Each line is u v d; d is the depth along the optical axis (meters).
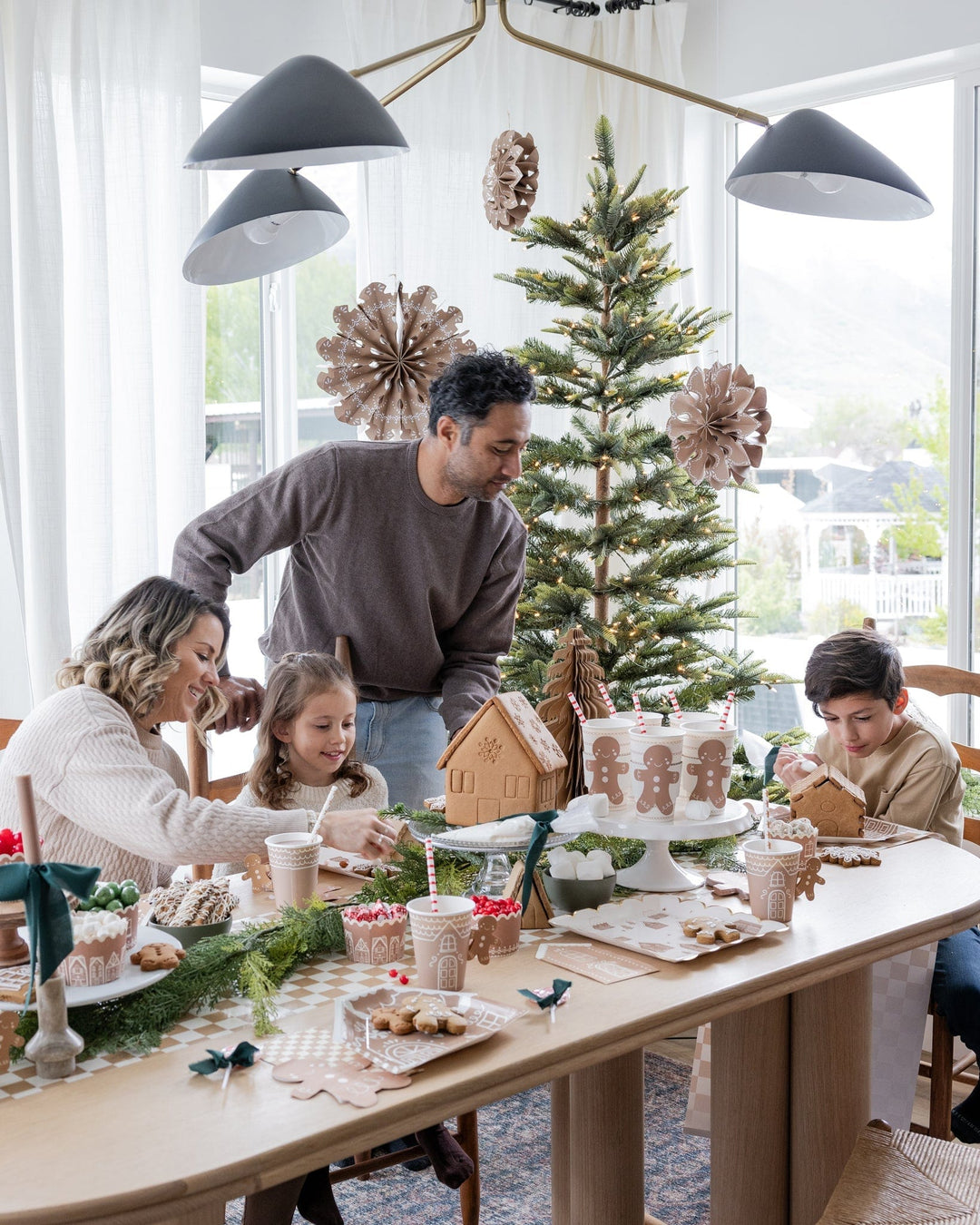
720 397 2.44
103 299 2.96
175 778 1.83
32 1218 0.89
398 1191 2.33
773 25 3.74
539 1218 2.23
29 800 1.11
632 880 1.62
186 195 3.11
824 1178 1.68
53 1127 1.02
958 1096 2.60
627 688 3.08
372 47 3.49
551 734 1.71
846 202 2.12
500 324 3.82
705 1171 2.39
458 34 2.05
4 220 2.72
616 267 3.08
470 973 1.36
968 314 3.58
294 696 1.97
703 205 4.06
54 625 2.86
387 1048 1.15
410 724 2.43
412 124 3.58
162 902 1.48
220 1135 1.00
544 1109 2.68
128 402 3.07
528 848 1.47
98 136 2.92
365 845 1.58
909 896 1.61
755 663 3.26
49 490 2.84
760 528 4.07
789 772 2.03
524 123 3.82
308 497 2.28
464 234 3.73
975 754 2.49
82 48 2.90
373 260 3.54
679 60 3.83
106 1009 1.22
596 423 3.86
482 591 2.45
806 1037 1.68
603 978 1.33
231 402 3.66
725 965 1.36
